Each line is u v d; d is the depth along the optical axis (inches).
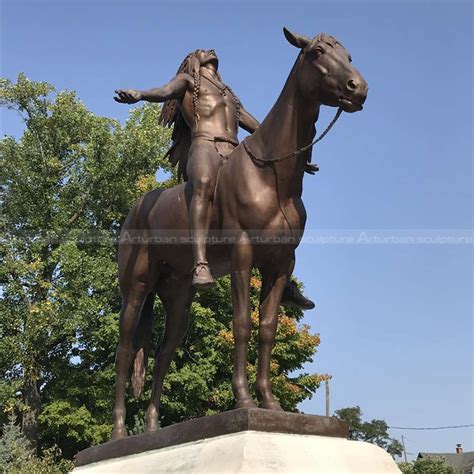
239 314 173.3
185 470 151.9
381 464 162.6
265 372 178.5
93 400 749.9
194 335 745.6
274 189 178.7
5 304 723.4
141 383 222.7
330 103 174.4
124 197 799.7
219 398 718.5
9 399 705.0
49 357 783.1
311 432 159.8
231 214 180.1
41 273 747.4
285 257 182.5
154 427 217.0
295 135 179.0
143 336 226.5
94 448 202.8
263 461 141.5
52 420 717.9
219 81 223.8
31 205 772.6
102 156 780.6
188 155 211.3
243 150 185.8
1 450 638.5
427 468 1488.7
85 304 707.4
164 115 233.6
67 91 803.4
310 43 178.4
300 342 738.2
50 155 792.3
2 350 695.7
